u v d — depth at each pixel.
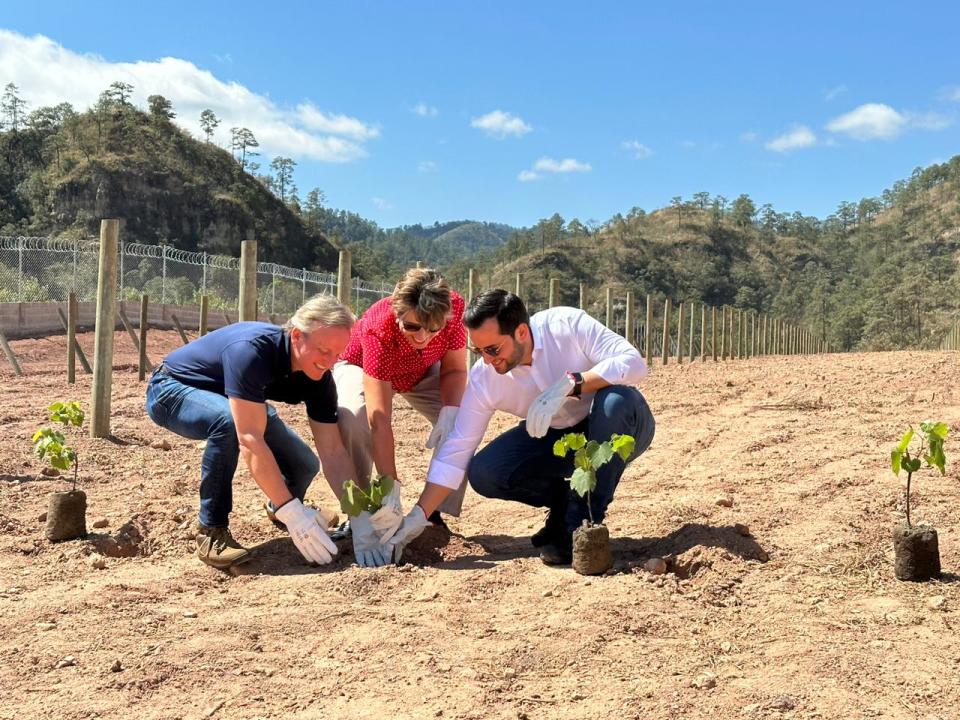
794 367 13.65
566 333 3.58
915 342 89.94
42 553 3.69
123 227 112.88
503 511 4.66
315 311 3.34
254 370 3.38
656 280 165.38
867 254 189.62
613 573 3.31
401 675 2.44
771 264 188.88
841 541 3.62
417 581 3.29
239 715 2.22
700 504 4.35
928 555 3.15
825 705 2.19
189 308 25.50
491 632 2.76
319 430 3.89
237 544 3.60
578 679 2.41
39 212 110.31
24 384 10.41
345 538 3.88
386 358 3.82
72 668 2.52
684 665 2.47
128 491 4.85
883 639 2.61
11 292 20.92
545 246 174.38
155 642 2.71
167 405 3.70
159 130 131.12
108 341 6.34
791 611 2.88
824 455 5.65
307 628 2.82
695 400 9.31
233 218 122.25
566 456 3.70
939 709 2.16
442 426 4.04
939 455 3.19
